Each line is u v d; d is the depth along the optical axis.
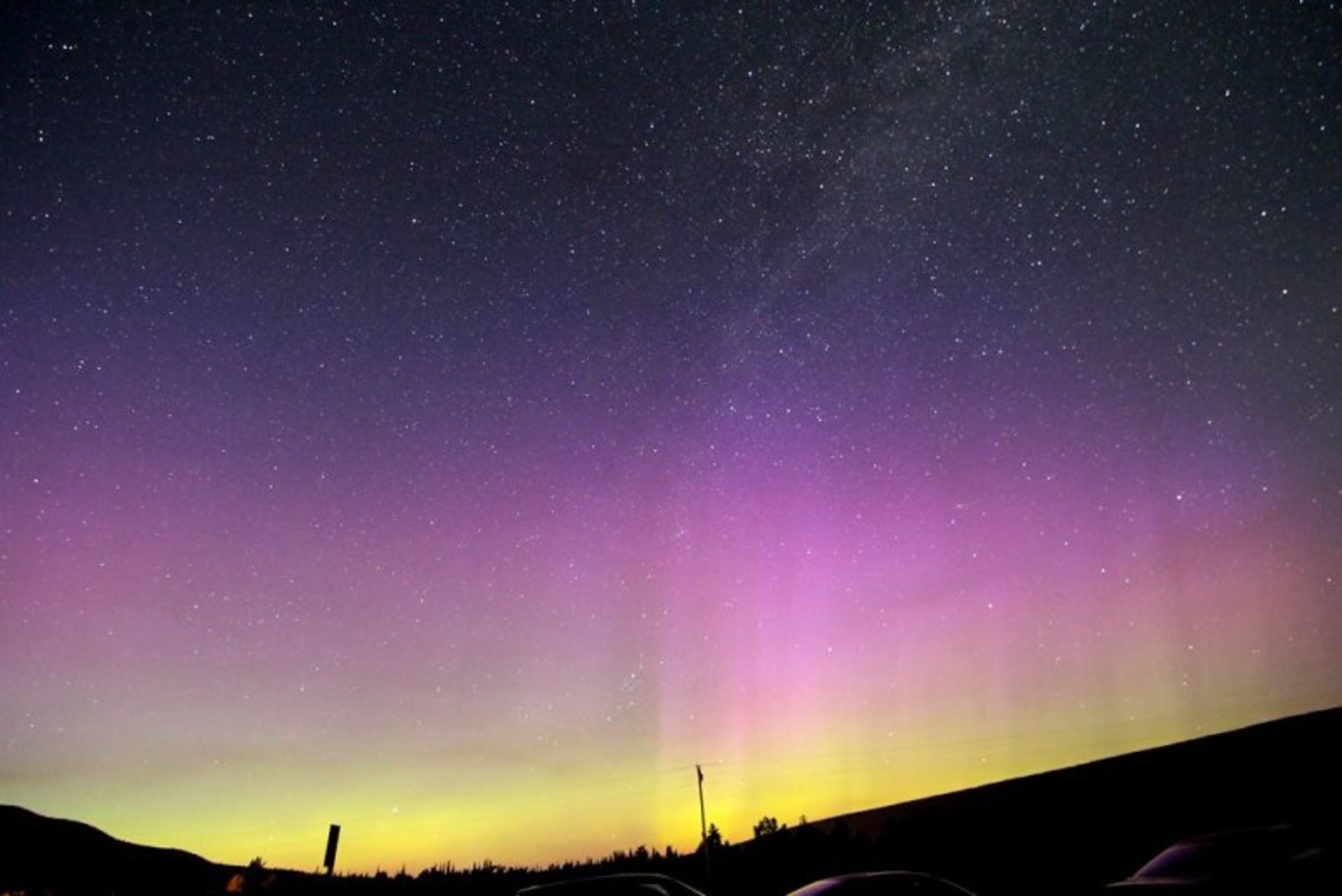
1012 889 17.42
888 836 26.28
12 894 19.09
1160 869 7.07
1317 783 17.03
